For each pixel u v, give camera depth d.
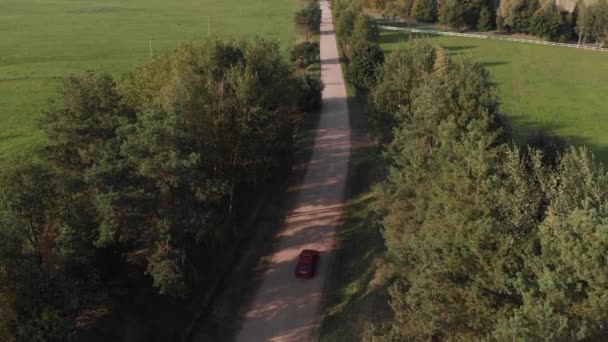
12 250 27.61
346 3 128.25
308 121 75.06
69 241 31.75
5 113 77.56
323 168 60.75
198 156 34.84
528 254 22.34
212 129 44.88
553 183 25.44
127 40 126.75
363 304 36.16
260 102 48.81
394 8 154.00
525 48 126.19
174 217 35.19
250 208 52.12
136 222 34.94
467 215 25.11
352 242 45.91
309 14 127.25
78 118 42.34
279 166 59.56
